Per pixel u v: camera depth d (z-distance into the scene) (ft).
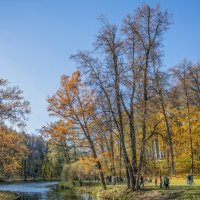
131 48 119.85
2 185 301.22
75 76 146.00
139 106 117.19
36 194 185.98
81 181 224.33
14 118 127.65
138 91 119.34
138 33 115.96
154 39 115.55
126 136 173.06
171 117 192.95
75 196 159.94
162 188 118.52
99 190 153.38
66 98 144.77
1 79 124.47
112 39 118.62
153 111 118.32
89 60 123.65
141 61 117.39
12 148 139.44
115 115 131.23
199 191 102.78
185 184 137.59
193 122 196.54
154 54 115.75
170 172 184.34
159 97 124.47
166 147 199.82
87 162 149.07
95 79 122.31
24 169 448.24
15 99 127.34
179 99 180.96
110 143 167.12
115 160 182.70
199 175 176.86
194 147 194.90
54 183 333.62
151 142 208.13
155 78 116.26
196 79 180.75
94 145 154.10
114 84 118.32
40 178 472.44
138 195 111.65
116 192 126.41
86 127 146.92
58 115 146.30
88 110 142.00
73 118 145.59
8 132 134.72
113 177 169.68
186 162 191.42
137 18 116.47
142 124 123.44
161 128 191.52
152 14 115.03
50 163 454.40
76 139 150.41
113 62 118.52
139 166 119.24
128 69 117.70
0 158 140.26
